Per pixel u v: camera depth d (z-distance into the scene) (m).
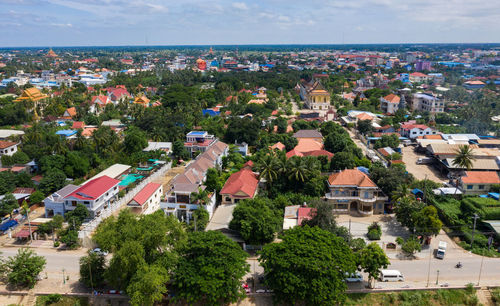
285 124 172.25
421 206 87.62
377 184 103.19
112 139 144.62
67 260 79.81
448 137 158.12
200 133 152.62
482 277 72.88
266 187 108.38
